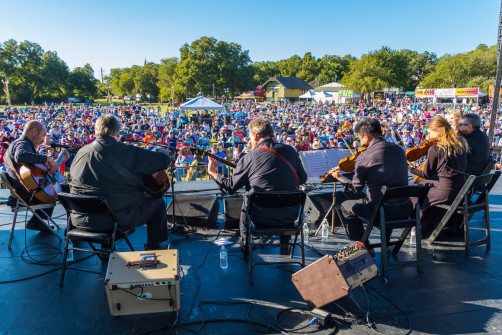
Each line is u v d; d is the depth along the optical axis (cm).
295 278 271
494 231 444
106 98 12731
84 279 321
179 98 7400
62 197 294
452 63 6031
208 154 361
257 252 377
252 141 348
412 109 3950
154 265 263
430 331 249
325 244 401
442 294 296
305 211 471
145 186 319
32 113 3438
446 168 378
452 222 420
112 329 250
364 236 336
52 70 8906
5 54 8319
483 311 272
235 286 309
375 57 6800
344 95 5659
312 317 262
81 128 1959
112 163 297
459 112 478
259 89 8206
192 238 416
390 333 247
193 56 7162
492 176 374
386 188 304
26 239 412
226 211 431
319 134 1862
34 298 289
